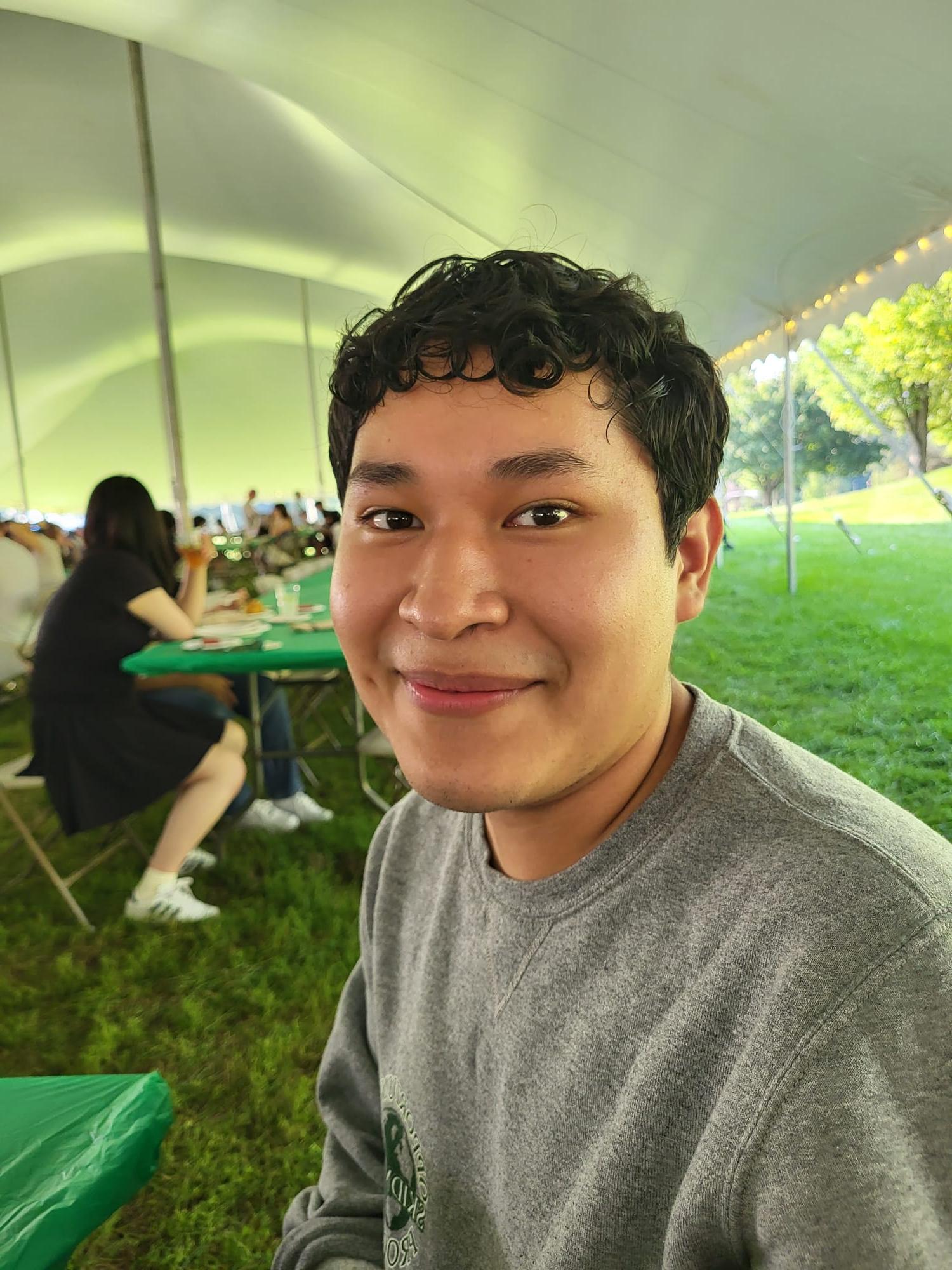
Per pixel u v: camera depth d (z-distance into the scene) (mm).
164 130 9664
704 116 4199
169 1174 1832
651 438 481
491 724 472
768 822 496
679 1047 462
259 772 3582
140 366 20594
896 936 418
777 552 8844
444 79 5141
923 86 3156
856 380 6547
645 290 535
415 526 497
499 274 492
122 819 2990
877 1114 385
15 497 19109
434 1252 633
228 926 2809
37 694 2795
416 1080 662
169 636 2949
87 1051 2195
